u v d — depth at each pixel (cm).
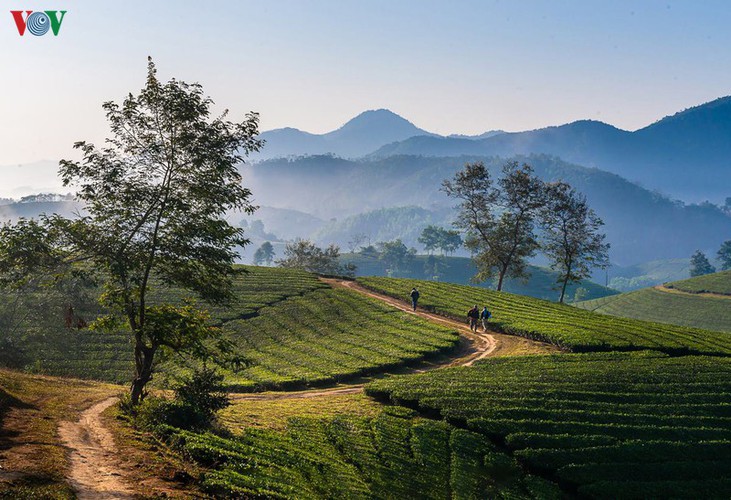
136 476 1925
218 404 3262
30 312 5753
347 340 6072
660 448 3488
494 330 6475
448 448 3394
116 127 2989
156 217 3092
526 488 3094
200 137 2977
